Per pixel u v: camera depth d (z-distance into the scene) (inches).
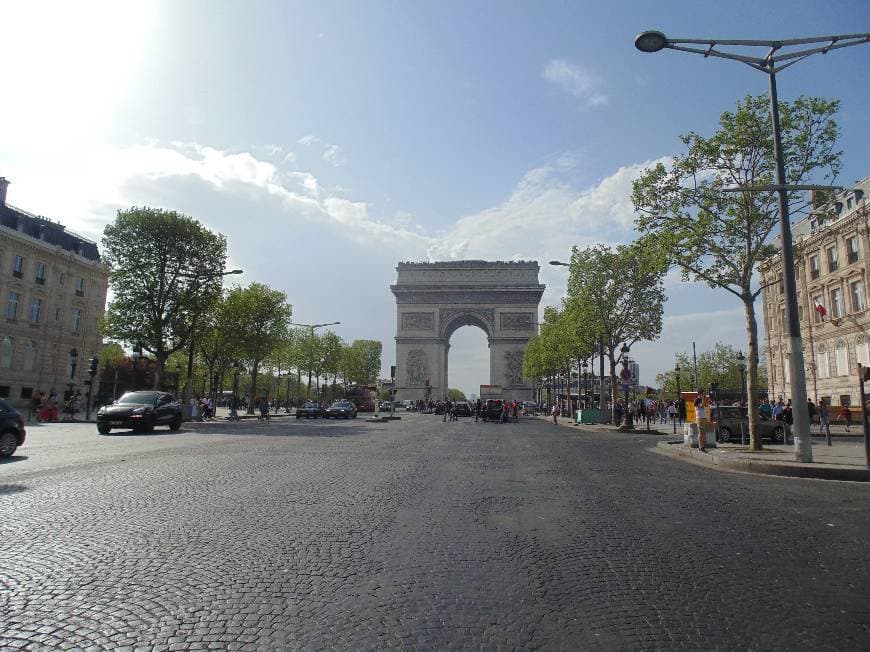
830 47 630.5
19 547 269.0
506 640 180.1
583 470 617.6
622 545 297.7
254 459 644.7
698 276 885.2
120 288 1748.3
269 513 353.1
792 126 834.2
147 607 199.8
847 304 1815.9
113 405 1120.2
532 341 3201.3
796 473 607.8
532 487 486.6
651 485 514.9
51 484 446.9
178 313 1796.3
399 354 3705.7
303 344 3700.8
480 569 251.8
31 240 2301.9
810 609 209.9
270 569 244.4
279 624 187.9
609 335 1669.5
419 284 3757.4
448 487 474.6
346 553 270.8
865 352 1729.8
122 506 364.8
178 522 324.5
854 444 980.6
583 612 204.7
